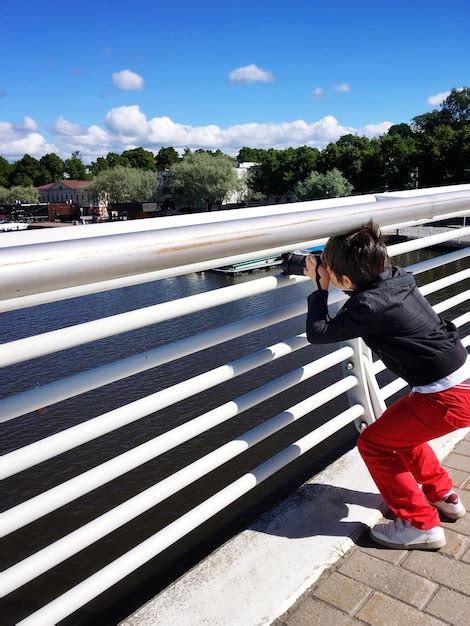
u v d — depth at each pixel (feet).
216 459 5.96
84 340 4.49
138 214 304.50
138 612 5.51
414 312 5.77
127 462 5.11
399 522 6.47
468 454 8.37
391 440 6.20
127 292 107.65
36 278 3.49
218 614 5.47
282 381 6.75
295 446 6.99
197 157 290.35
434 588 5.80
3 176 501.56
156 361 5.29
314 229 5.54
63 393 4.58
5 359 4.03
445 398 5.83
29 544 36.45
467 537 6.59
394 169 245.86
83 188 374.22
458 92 304.50
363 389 8.18
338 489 7.45
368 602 5.65
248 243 4.99
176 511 38.24
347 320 5.63
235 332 6.06
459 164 223.71
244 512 32.35
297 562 6.11
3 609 29.58
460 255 10.18
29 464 4.39
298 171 289.94
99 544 35.29
